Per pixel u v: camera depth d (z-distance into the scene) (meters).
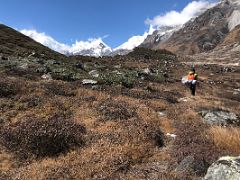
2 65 29.16
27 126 14.48
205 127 17.17
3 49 49.72
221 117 19.23
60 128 14.45
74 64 41.69
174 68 71.38
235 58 133.25
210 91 43.28
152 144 14.45
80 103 19.16
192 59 123.25
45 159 12.87
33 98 18.75
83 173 11.64
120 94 24.02
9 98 18.73
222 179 9.98
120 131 15.07
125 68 54.22
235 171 9.94
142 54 108.31
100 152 13.11
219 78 66.75
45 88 21.12
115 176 11.55
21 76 25.75
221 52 186.38
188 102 25.59
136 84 32.53
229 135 14.56
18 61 34.50
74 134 14.24
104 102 19.66
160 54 114.38
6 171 11.94
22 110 17.55
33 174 11.52
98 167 12.05
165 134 16.30
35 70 29.33
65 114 17.45
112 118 17.14
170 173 11.65
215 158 12.39
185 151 13.17
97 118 16.92
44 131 13.66
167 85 38.78
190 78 32.22
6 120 16.14
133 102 21.44
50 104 18.23
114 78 31.19
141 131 15.03
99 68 45.72
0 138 14.05
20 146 13.45
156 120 18.05
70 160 12.72
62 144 13.59
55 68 33.50
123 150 13.22
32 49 67.50
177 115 20.02
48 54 62.97
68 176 11.41
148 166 12.63
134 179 11.36
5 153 13.21
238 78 68.88
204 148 13.37
